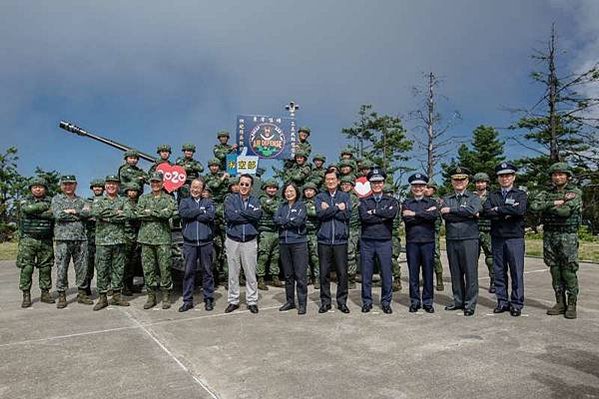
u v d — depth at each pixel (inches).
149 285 255.6
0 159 1007.6
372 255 242.5
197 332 204.1
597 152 1010.1
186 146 353.1
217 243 327.9
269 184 306.8
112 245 253.6
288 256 245.8
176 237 297.3
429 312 239.9
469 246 234.4
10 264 496.4
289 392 137.5
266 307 255.9
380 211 237.6
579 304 256.5
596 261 464.1
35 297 290.7
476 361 163.0
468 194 239.0
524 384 141.9
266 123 426.9
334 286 325.7
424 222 238.8
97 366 161.8
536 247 657.6
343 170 350.6
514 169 232.8
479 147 1419.8
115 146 427.5
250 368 157.9
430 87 1015.0
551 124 970.7
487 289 307.6
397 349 177.5
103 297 254.2
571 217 223.5
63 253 257.8
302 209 244.7
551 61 943.7
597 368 155.6
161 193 257.8
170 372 155.1
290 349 178.4
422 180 239.6
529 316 229.8
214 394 137.0
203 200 253.6
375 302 267.1
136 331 206.5
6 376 153.7
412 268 241.3
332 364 161.0
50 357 171.9
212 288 253.6
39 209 257.6
